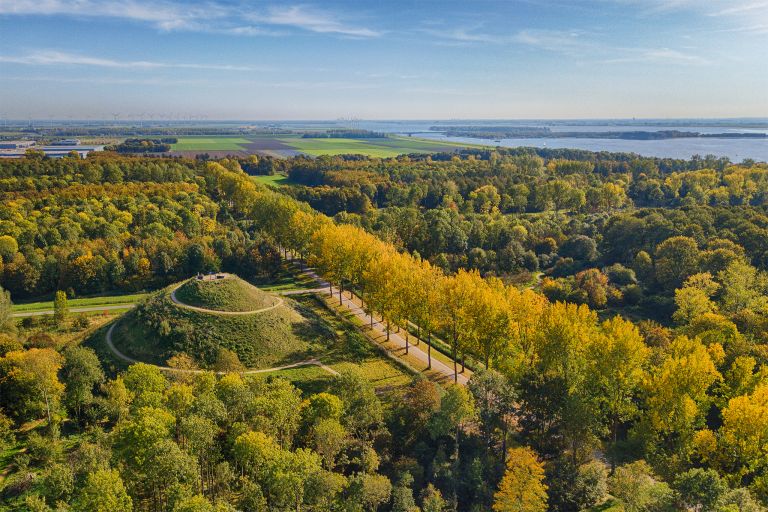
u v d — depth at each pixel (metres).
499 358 111.19
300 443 87.62
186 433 73.94
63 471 75.12
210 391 87.00
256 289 138.75
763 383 88.44
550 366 96.12
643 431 86.81
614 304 159.25
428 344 123.81
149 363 112.94
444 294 116.12
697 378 84.31
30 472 81.81
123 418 90.56
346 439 85.56
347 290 174.88
